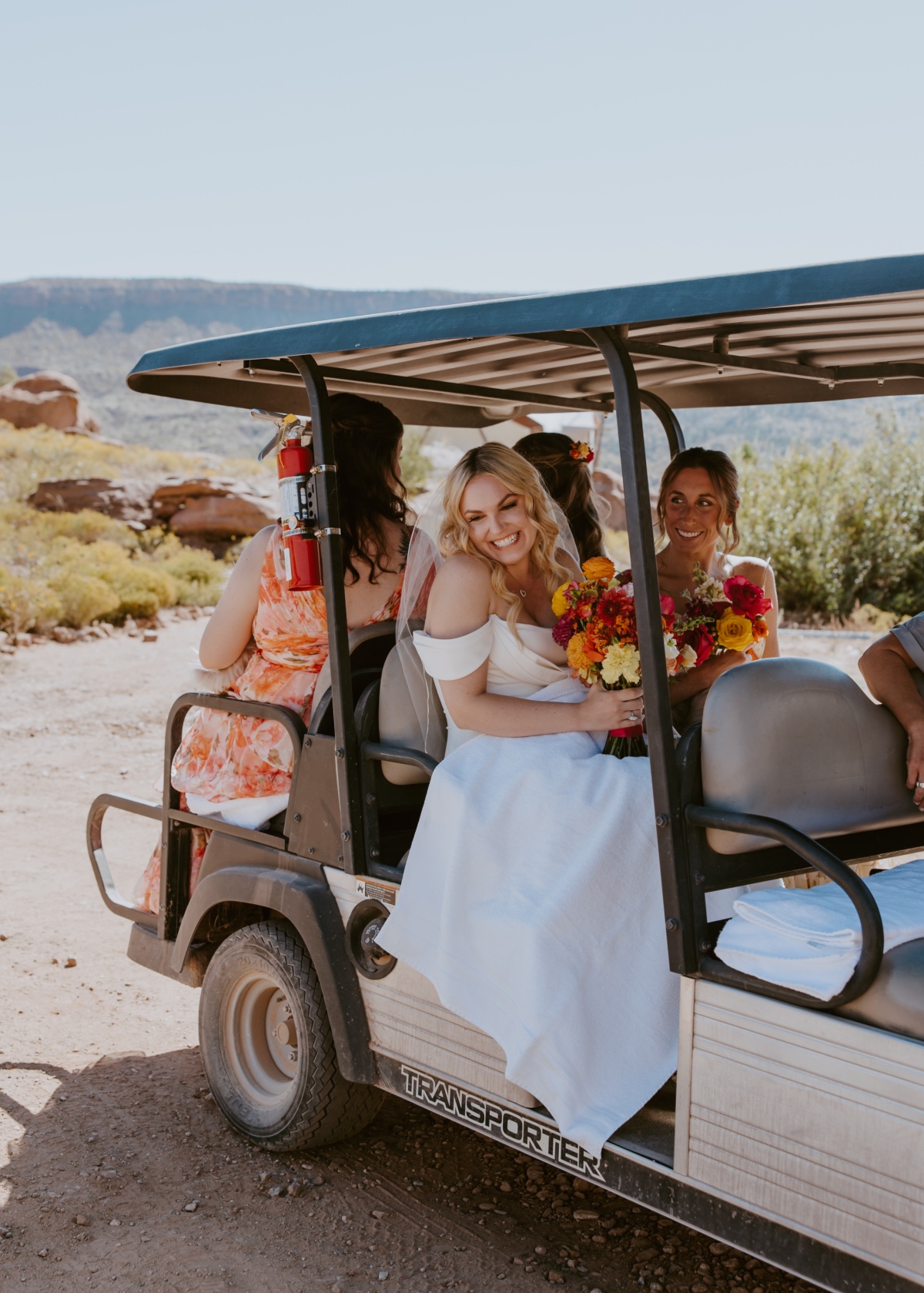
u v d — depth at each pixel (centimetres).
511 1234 281
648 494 215
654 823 248
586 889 242
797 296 179
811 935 201
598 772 255
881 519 1741
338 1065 295
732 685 226
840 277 176
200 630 1622
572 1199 297
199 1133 330
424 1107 271
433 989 267
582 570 277
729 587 277
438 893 259
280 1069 327
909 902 218
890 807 249
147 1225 283
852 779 241
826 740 237
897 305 221
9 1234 278
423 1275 264
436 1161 317
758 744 223
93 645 1438
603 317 201
